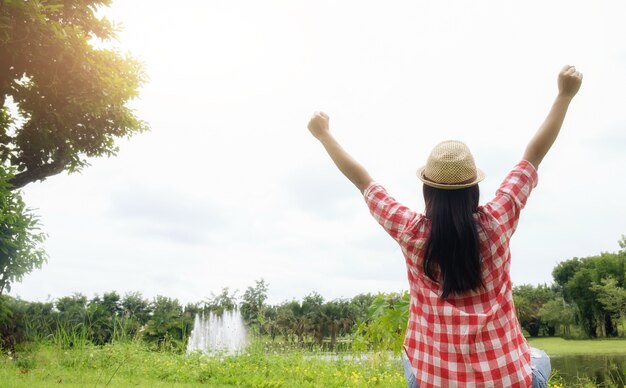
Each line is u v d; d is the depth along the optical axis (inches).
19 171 537.6
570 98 74.7
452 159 68.8
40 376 256.8
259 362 355.9
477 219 67.4
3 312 391.9
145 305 1871.3
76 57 481.4
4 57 464.8
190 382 291.4
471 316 64.5
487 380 62.9
